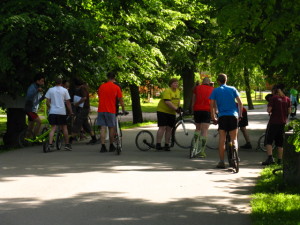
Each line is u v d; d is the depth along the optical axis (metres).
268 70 30.42
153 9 42.84
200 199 16.66
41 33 32.47
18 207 15.39
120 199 16.53
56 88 30.38
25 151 30.28
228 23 17.52
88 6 35.06
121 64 44.00
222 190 18.25
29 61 34.25
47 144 29.73
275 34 17.42
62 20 32.09
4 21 30.88
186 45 57.75
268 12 17.02
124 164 24.80
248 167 24.36
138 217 14.23
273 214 14.18
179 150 31.48
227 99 23.22
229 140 24.09
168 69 65.75
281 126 24.95
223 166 23.84
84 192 17.69
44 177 20.80
